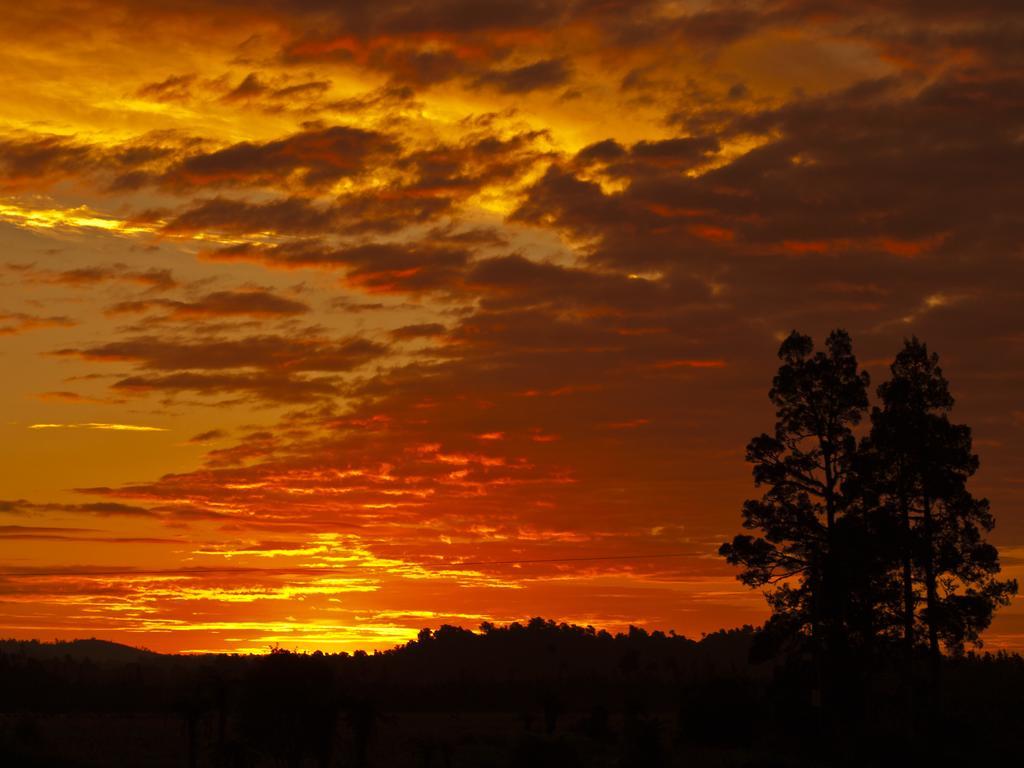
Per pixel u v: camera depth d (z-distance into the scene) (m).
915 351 67.25
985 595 61.78
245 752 75.62
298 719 72.31
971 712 73.25
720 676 94.81
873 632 61.09
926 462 64.25
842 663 59.66
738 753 74.56
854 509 62.09
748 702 85.75
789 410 64.19
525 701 195.50
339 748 94.06
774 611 61.41
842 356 64.38
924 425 64.50
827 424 63.72
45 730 111.00
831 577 59.19
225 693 80.88
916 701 64.12
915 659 62.75
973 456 64.75
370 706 79.62
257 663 74.19
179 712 82.31
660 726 75.44
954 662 64.31
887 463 64.62
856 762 60.69
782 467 63.50
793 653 61.03
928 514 64.31
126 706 173.25
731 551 62.84
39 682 190.25
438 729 133.62
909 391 66.38
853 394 63.28
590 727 111.06
